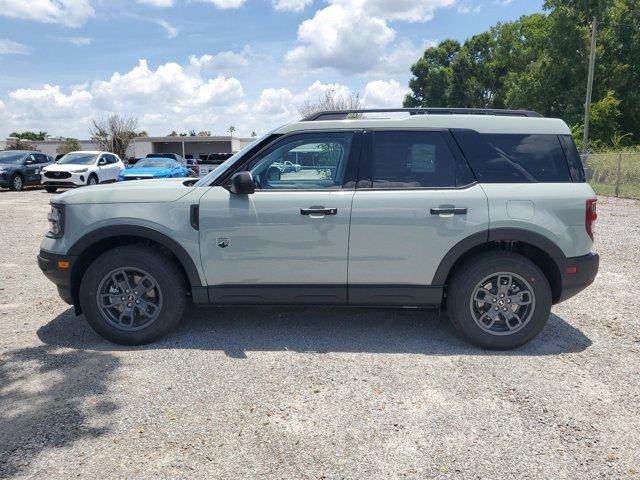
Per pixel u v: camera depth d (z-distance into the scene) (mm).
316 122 4574
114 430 3152
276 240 4410
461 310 4418
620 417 3338
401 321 5184
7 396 3578
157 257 4445
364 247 4395
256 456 2906
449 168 4473
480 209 4344
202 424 3229
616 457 2910
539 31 41062
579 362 4199
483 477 2732
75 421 3248
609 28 37031
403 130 4531
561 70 37688
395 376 3916
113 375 3906
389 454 2934
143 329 4488
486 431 3166
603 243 9539
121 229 4414
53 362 4152
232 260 4449
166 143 78250
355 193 4414
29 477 2705
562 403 3512
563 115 37719
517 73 47375
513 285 4461
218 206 4414
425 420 3287
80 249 4449
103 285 4453
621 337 4770
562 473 2768
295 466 2818
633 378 3902
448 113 4699
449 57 62875
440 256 4387
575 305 5770
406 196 4375
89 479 2693
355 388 3713
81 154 23719
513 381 3840
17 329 4941
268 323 5094
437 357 4293
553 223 4332
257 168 4551
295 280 4484
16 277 7062
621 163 20703
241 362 4156
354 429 3182
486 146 4492
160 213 4438
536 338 4750
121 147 68125
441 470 2789
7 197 19828
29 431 3133
